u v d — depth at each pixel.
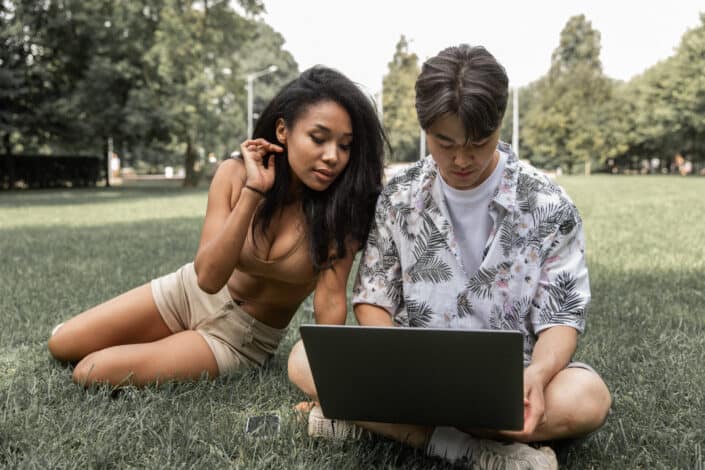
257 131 2.39
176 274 2.85
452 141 1.76
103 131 25.72
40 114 23.84
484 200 2.04
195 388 2.58
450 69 1.72
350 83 2.24
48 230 8.91
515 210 2.02
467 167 1.83
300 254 2.49
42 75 24.30
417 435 2.06
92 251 6.56
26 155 25.16
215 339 2.74
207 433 2.17
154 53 24.62
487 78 1.70
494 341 1.60
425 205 2.08
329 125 2.19
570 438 2.01
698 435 2.17
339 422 2.13
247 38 27.38
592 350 3.10
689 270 5.21
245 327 2.76
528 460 1.83
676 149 43.53
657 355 3.02
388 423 2.03
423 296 2.10
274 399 2.57
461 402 1.77
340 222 2.31
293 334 3.51
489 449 1.91
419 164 2.15
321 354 1.78
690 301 4.13
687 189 19.70
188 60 25.08
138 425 2.23
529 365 1.98
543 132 50.56
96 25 24.56
